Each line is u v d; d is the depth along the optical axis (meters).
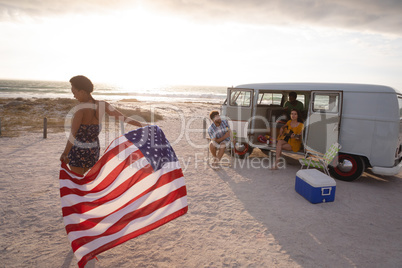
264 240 3.44
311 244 3.37
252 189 5.30
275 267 2.88
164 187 2.87
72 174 2.67
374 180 6.23
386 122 5.40
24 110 18.92
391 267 2.94
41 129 11.84
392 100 5.36
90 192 2.63
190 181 5.68
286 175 6.31
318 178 4.75
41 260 2.85
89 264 2.84
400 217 4.24
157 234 3.54
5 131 10.95
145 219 2.65
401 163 5.83
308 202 4.74
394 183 6.04
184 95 70.56
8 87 77.75
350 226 3.89
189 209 4.31
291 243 3.38
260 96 8.13
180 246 3.26
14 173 5.67
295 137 6.52
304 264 2.94
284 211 4.33
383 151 5.48
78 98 2.85
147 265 2.86
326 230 3.75
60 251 3.03
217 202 4.62
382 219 4.16
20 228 3.48
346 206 4.62
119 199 2.69
